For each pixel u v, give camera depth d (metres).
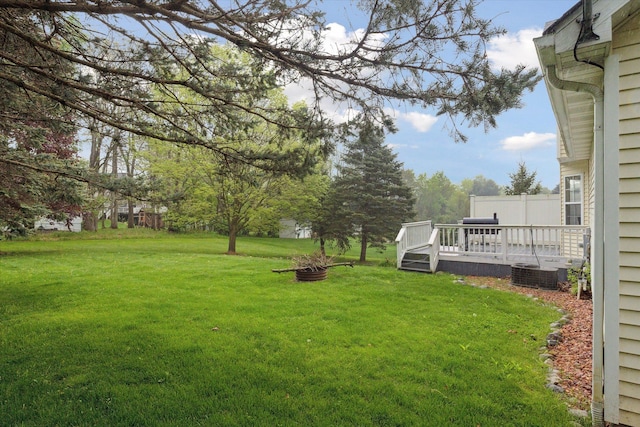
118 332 4.31
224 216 16.69
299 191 16.98
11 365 3.39
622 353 2.42
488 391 2.96
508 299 6.21
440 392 2.93
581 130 5.69
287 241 27.61
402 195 20.92
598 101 2.57
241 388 2.99
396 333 4.34
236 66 3.89
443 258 9.23
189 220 16.25
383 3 2.72
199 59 3.80
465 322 4.84
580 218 9.55
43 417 2.54
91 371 3.27
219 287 7.04
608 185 2.47
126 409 2.65
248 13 3.01
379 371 3.32
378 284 7.43
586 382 3.17
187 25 2.99
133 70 3.83
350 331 4.41
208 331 4.36
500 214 15.49
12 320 4.82
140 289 6.82
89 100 4.00
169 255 12.99
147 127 4.12
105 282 7.50
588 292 6.41
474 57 2.85
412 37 2.88
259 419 2.54
